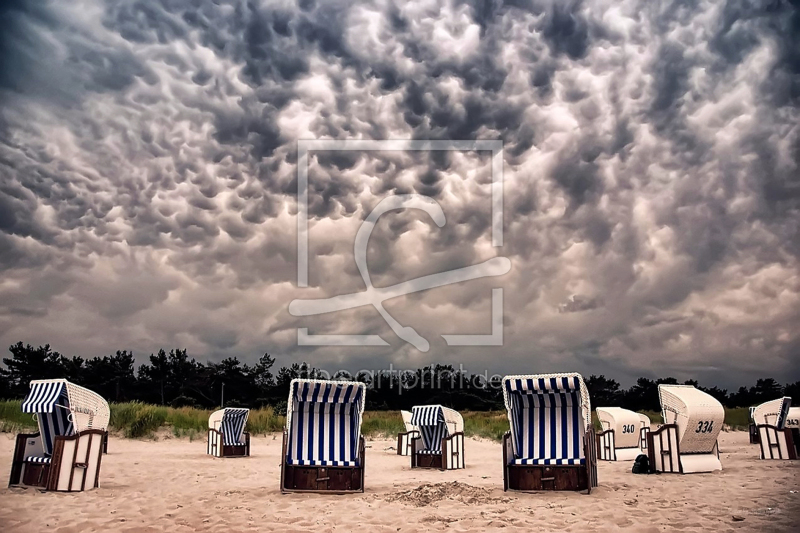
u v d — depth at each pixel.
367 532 6.35
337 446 9.10
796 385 42.81
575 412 8.91
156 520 6.97
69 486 8.80
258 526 6.66
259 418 24.33
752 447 16.67
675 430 10.73
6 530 6.47
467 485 9.13
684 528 6.21
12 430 16.41
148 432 20.41
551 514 7.03
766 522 6.42
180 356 52.03
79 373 48.31
